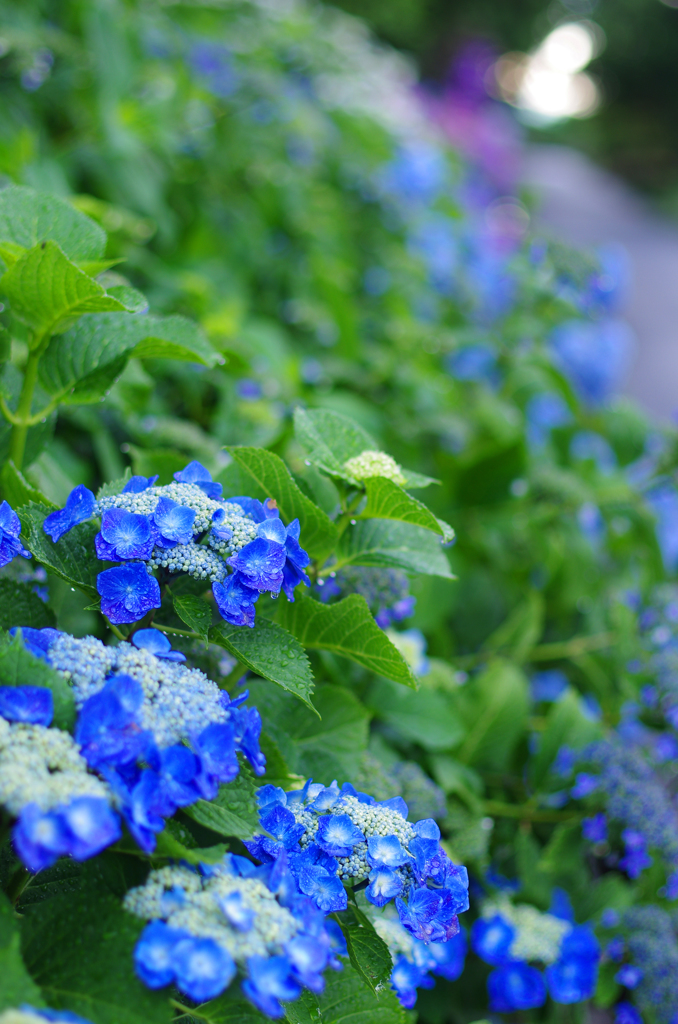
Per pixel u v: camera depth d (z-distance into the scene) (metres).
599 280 1.92
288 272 2.33
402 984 1.00
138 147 1.91
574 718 1.35
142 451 1.12
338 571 1.10
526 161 10.69
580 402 2.10
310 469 1.08
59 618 1.09
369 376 2.00
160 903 0.83
